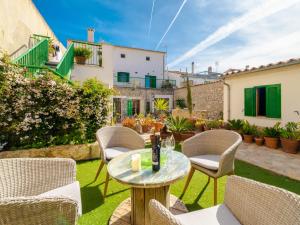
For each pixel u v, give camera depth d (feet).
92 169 12.80
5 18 19.98
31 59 20.70
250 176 11.61
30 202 3.48
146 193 6.69
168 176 6.05
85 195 9.34
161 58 74.13
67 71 22.82
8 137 12.98
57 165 6.48
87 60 27.66
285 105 18.99
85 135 15.34
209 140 10.46
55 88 13.88
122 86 59.16
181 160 7.55
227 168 8.18
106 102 16.42
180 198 9.03
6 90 12.35
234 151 8.25
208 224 4.66
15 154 12.79
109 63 26.50
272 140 17.92
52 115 14.05
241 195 4.86
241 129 21.80
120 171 6.53
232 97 25.68
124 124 27.96
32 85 13.21
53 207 3.68
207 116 40.37
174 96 61.98
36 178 6.32
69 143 14.79
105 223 7.30
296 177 11.30
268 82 20.72
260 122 21.75
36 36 28.58
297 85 17.88
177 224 3.07
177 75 73.61
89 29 40.06
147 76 72.13
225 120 26.78
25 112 13.14
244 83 23.79
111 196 9.24
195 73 84.53
